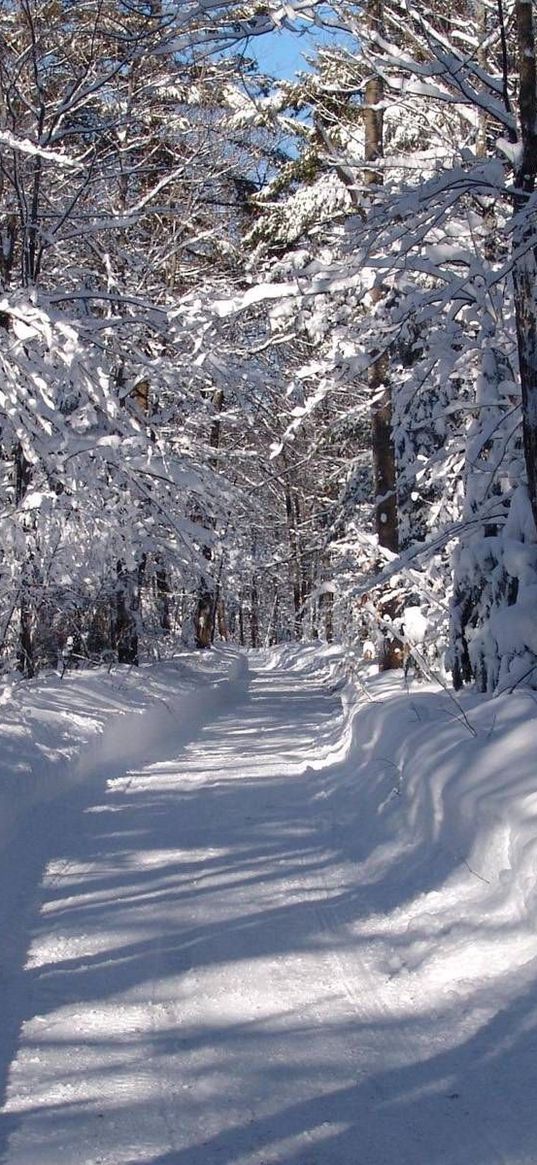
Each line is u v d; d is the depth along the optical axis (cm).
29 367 1218
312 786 1120
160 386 1594
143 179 1938
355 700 1520
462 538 1120
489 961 534
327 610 1909
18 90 1423
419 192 903
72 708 1354
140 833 891
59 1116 405
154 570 2219
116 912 667
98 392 1279
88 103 1638
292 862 789
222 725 1845
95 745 1239
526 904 551
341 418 1564
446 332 1053
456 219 1098
